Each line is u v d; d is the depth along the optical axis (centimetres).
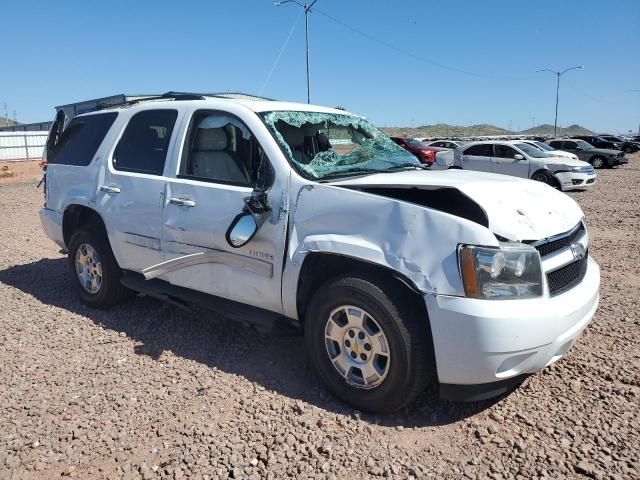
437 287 300
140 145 476
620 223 1050
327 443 306
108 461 297
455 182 345
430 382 347
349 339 338
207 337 456
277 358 416
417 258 307
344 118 470
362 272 333
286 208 359
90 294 525
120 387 374
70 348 439
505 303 295
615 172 2539
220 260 397
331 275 367
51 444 311
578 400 347
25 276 655
